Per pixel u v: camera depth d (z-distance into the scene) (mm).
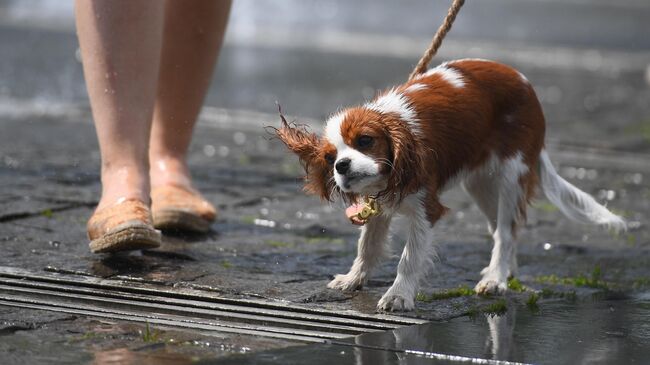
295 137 7184
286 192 11375
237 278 7816
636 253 9305
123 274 7781
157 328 6648
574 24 32781
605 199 11641
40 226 9141
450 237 9688
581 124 16594
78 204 10094
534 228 10234
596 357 6242
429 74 7629
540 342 6527
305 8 34844
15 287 7430
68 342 6273
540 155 8195
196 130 15242
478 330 6777
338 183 6734
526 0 37844
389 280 8047
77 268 7859
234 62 22797
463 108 7398
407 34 29656
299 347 6320
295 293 7496
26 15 29719
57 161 12172
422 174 6852
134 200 8227
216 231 9438
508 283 8008
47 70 20078
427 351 6289
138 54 8375
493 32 30391
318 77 20797
